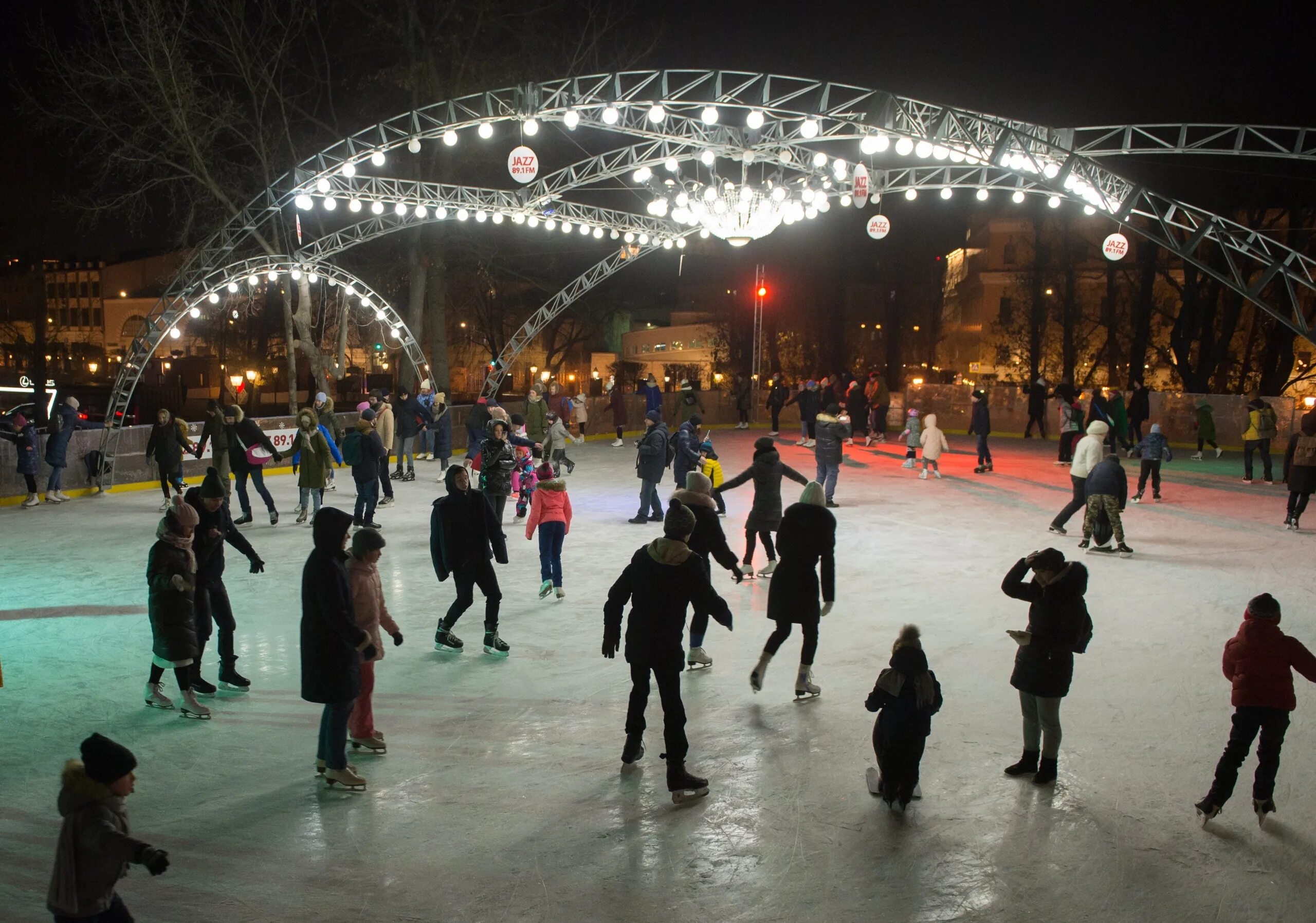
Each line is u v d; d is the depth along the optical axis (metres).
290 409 26.69
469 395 62.81
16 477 17.88
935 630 9.52
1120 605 10.47
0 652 8.90
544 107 15.88
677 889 4.86
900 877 4.97
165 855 3.65
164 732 6.97
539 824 5.56
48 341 68.81
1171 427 30.34
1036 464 24.11
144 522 15.87
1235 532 14.80
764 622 9.86
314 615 5.84
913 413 22.94
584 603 10.62
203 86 25.14
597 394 42.81
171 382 44.81
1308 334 14.75
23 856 5.19
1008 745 6.68
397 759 6.50
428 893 4.82
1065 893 4.82
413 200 22.56
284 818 5.64
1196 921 4.58
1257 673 5.43
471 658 8.70
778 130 17.19
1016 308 49.81
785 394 31.88
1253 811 5.72
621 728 7.04
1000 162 15.27
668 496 18.80
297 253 22.81
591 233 32.28
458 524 8.61
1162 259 37.78
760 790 5.98
